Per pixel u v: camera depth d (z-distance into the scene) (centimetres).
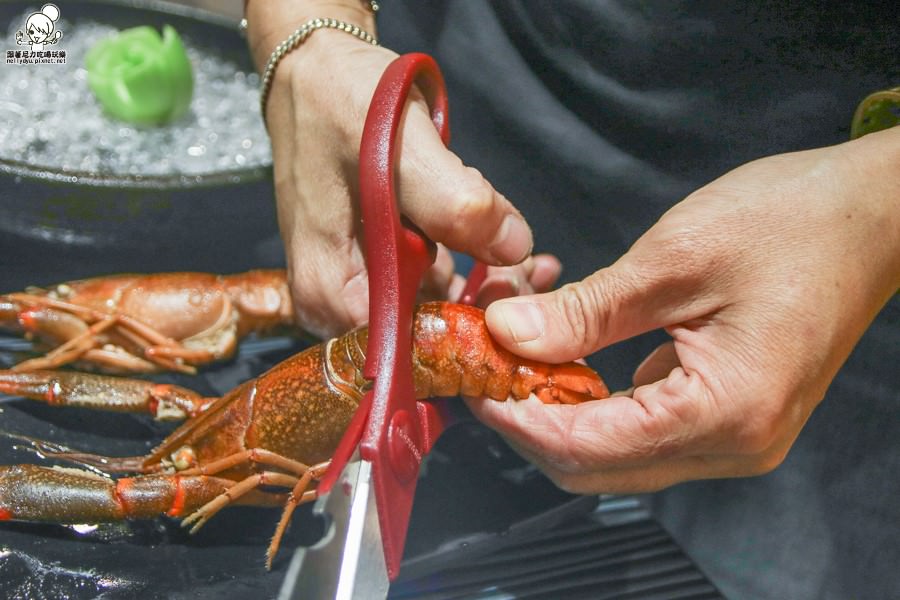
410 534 57
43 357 65
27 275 69
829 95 63
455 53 71
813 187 53
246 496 57
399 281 51
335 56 60
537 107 69
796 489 68
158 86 74
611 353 71
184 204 67
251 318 68
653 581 57
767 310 52
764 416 52
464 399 58
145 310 67
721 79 64
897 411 65
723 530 68
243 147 75
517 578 57
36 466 56
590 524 59
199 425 59
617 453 54
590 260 71
